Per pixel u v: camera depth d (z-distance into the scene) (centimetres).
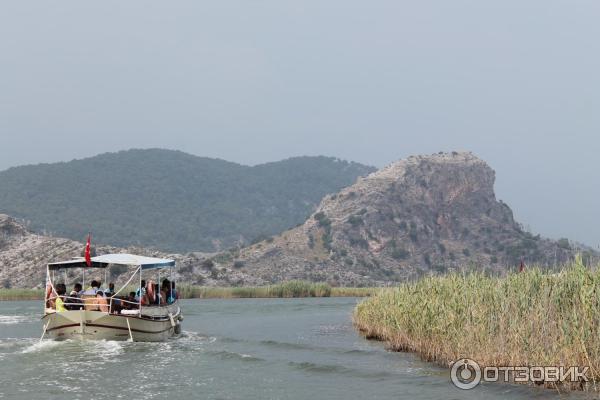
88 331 3969
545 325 2489
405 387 2584
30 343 4028
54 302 4206
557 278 2702
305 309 8619
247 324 5941
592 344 2320
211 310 8406
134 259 4453
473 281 3234
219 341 4388
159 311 4391
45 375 2994
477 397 2347
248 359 3450
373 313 4594
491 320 2786
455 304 3084
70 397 2538
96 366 3244
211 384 2786
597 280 2345
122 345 3953
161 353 3681
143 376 2970
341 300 11950
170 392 2630
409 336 3544
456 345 2947
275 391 2631
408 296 3728
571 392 2283
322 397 2495
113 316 3931
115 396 2556
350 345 3975
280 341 4338
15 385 2762
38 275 19850
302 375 2970
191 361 3400
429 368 2958
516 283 2892
